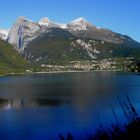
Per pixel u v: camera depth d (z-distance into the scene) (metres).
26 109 88.50
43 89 165.62
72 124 61.78
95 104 93.00
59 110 83.31
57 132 55.53
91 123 61.41
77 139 48.06
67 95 128.38
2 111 85.50
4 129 59.88
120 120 59.97
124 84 188.25
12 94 142.88
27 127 60.97
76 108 85.81
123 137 12.34
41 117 72.56
